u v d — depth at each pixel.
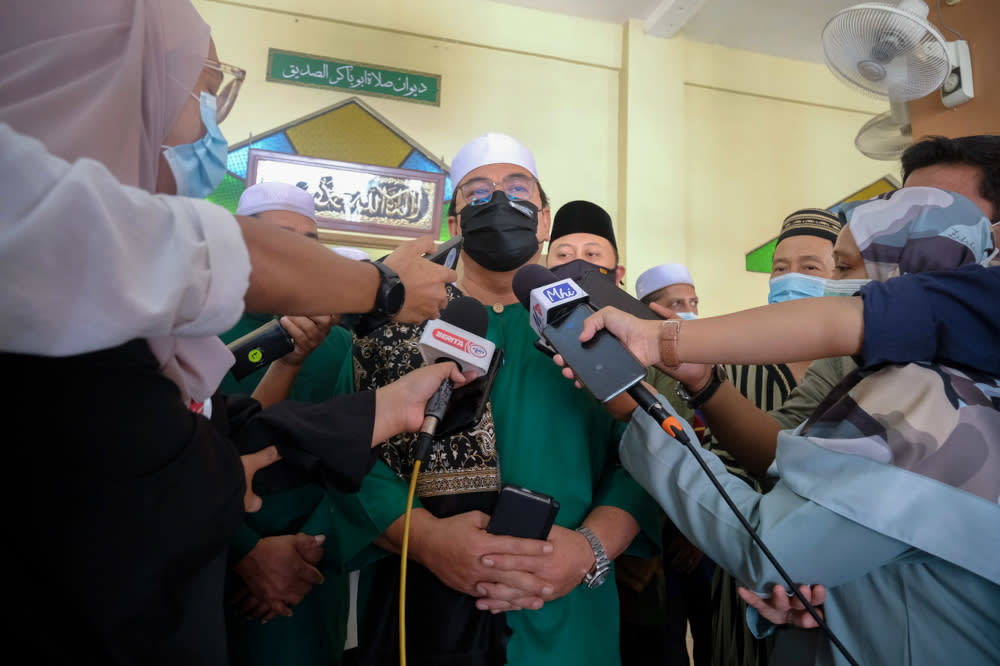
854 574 0.91
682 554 1.99
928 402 0.88
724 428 1.38
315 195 4.52
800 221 2.38
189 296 0.58
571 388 1.48
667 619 2.04
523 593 1.16
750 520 1.01
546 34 5.44
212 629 0.69
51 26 0.60
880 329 0.90
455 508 1.32
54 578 0.58
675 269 2.68
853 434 0.91
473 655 1.21
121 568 0.60
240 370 1.33
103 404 0.59
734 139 5.72
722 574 1.78
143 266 0.54
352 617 2.11
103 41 0.63
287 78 4.80
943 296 0.90
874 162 5.93
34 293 0.48
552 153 5.32
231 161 4.59
